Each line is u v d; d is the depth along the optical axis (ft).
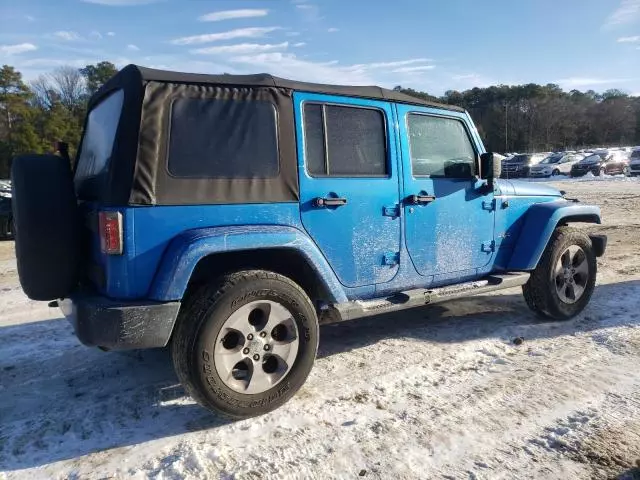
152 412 11.32
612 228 37.40
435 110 14.52
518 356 14.07
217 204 10.82
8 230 43.29
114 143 10.23
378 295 13.60
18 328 17.48
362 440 10.02
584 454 9.45
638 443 9.78
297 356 11.23
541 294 16.46
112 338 9.79
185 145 10.55
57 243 10.72
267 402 10.91
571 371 12.94
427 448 9.73
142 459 9.56
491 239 15.75
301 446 9.86
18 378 13.30
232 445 9.94
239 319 10.52
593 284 17.40
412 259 13.93
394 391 12.07
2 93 155.84
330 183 12.32
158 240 10.27
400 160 13.58
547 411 10.98
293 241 11.37
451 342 15.19
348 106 12.82
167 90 10.42
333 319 12.73
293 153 11.81
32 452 9.84
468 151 15.40
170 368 13.73
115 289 10.09
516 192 16.39
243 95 11.27
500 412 10.99
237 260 11.75
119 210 9.95
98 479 8.99
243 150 11.17
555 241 16.34
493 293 20.85
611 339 14.98
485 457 9.41
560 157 109.70
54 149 13.07
